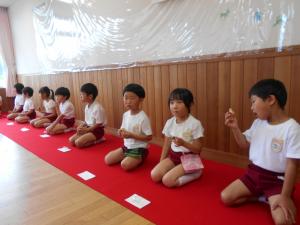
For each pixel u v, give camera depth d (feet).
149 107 7.93
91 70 9.99
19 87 13.50
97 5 9.30
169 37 7.07
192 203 4.45
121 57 8.65
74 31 10.76
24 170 6.26
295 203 4.28
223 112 6.18
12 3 15.29
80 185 5.32
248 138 4.55
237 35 5.73
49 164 6.59
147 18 7.56
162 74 7.38
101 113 8.16
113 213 4.24
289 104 5.11
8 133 10.05
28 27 14.25
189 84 6.76
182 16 6.68
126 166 5.89
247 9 5.50
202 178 5.46
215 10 6.02
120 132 6.22
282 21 5.04
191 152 5.40
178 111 5.33
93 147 7.89
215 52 6.16
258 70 5.47
